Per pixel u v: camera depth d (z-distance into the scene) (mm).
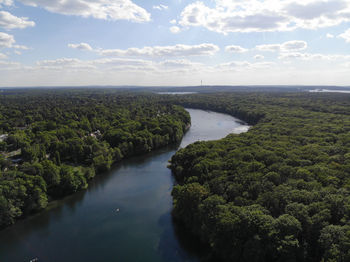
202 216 71375
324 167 83188
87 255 69875
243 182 77875
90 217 88375
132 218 87312
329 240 51406
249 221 59938
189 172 107438
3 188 82375
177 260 67438
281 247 53844
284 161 91875
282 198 67000
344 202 59094
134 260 67750
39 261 68000
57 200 99500
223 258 65750
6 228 82188
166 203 96938
